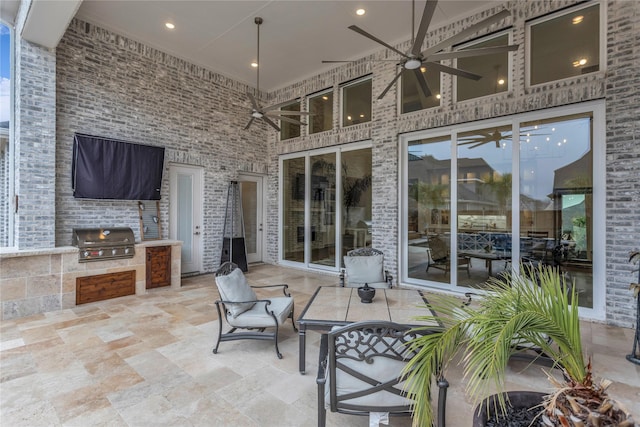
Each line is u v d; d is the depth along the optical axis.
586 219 3.98
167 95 5.98
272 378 2.62
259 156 7.71
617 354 3.00
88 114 5.01
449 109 4.95
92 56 5.05
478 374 1.26
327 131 6.67
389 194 5.62
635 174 3.56
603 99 3.81
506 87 4.50
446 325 1.60
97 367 2.75
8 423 2.03
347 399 1.74
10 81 4.68
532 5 4.21
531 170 4.39
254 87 7.49
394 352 1.72
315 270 7.02
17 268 3.97
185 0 4.45
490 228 4.73
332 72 6.55
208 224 6.66
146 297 4.92
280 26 5.08
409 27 5.08
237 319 3.07
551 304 1.35
